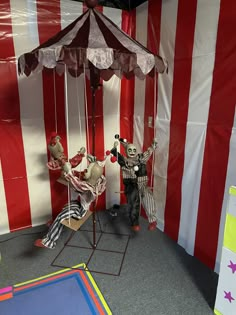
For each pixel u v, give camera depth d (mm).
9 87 1549
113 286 1283
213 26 1226
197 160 1421
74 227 1348
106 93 1871
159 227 1814
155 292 1249
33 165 1738
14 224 1780
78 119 1813
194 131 1412
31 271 1379
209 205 1379
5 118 1585
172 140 1583
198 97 1358
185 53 1401
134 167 1449
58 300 1192
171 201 1671
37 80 1612
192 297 1224
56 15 1576
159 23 1546
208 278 1349
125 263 1457
